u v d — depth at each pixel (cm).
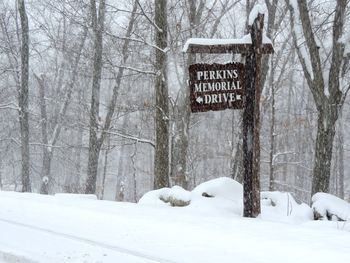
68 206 936
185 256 567
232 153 2339
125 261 543
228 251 591
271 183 2134
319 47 1177
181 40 1830
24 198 1072
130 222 768
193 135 3089
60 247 606
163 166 1398
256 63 912
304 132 3638
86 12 1786
